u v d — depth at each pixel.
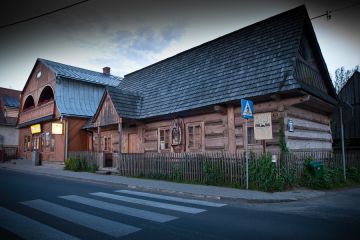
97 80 29.17
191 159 13.63
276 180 10.81
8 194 10.37
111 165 19.95
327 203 8.91
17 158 33.00
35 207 8.12
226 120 14.54
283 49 13.34
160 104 17.84
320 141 16.50
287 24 14.27
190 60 18.94
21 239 5.43
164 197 9.98
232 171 12.05
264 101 13.23
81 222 6.55
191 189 11.16
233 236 5.57
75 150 25.05
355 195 10.45
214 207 8.29
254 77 13.48
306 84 13.12
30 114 30.89
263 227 6.19
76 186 12.78
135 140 19.86
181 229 6.03
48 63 27.97
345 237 5.52
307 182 11.77
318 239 5.41
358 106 25.08
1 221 6.64
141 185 12.47
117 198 9.67
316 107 15.82
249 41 15.55
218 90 14.73
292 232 5.83
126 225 6.31
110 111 18.48
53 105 25.95
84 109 26.47
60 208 8.00
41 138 28.58
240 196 9.55
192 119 16.30
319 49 15.61
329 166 14.44
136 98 19.61
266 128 11.73
